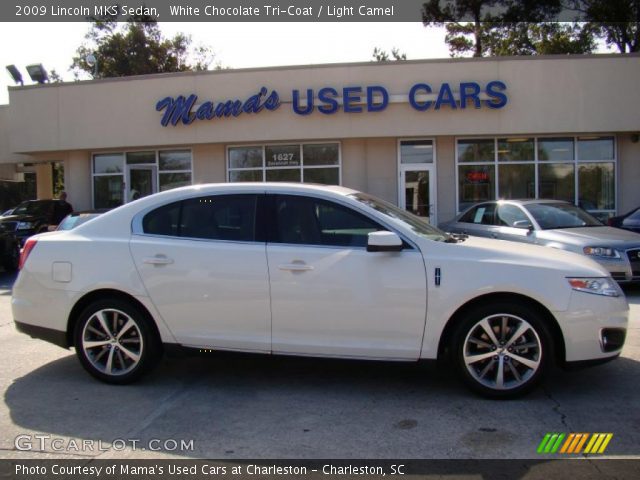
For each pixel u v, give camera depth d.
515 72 14.20
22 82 17.30
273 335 4.47
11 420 4.07
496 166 15.09
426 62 14.29
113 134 15.82
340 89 14.54
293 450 3.55
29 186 36.34
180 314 4.58
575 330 4.19
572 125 14.26
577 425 3.87
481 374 4.35
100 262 4.72
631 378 4.83
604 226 9.27
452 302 4.25
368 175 15.38
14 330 6.88
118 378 4.75
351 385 4.75
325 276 4.37
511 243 4.85
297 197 4.64
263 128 14.88
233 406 4.30
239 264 4.49
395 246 4.21
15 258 13.80
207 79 15.09
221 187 4.80
